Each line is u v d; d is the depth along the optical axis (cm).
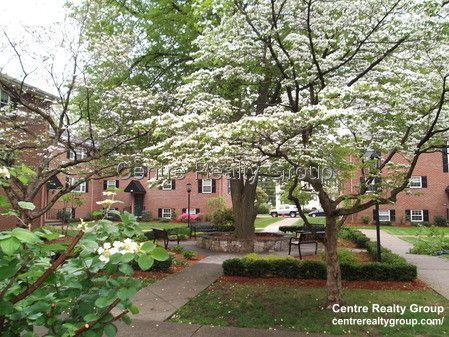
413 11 687
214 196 3325
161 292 904
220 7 673
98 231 289
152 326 664
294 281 1002
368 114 691
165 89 1455
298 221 3772
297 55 764
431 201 3055
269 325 670
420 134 773
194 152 707
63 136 1190
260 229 2872
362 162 775
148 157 1015
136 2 1391
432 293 888
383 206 3144
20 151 1007
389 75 733
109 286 253
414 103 720
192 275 1094
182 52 1402
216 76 866
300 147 678
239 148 656
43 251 249
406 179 703
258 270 1050
